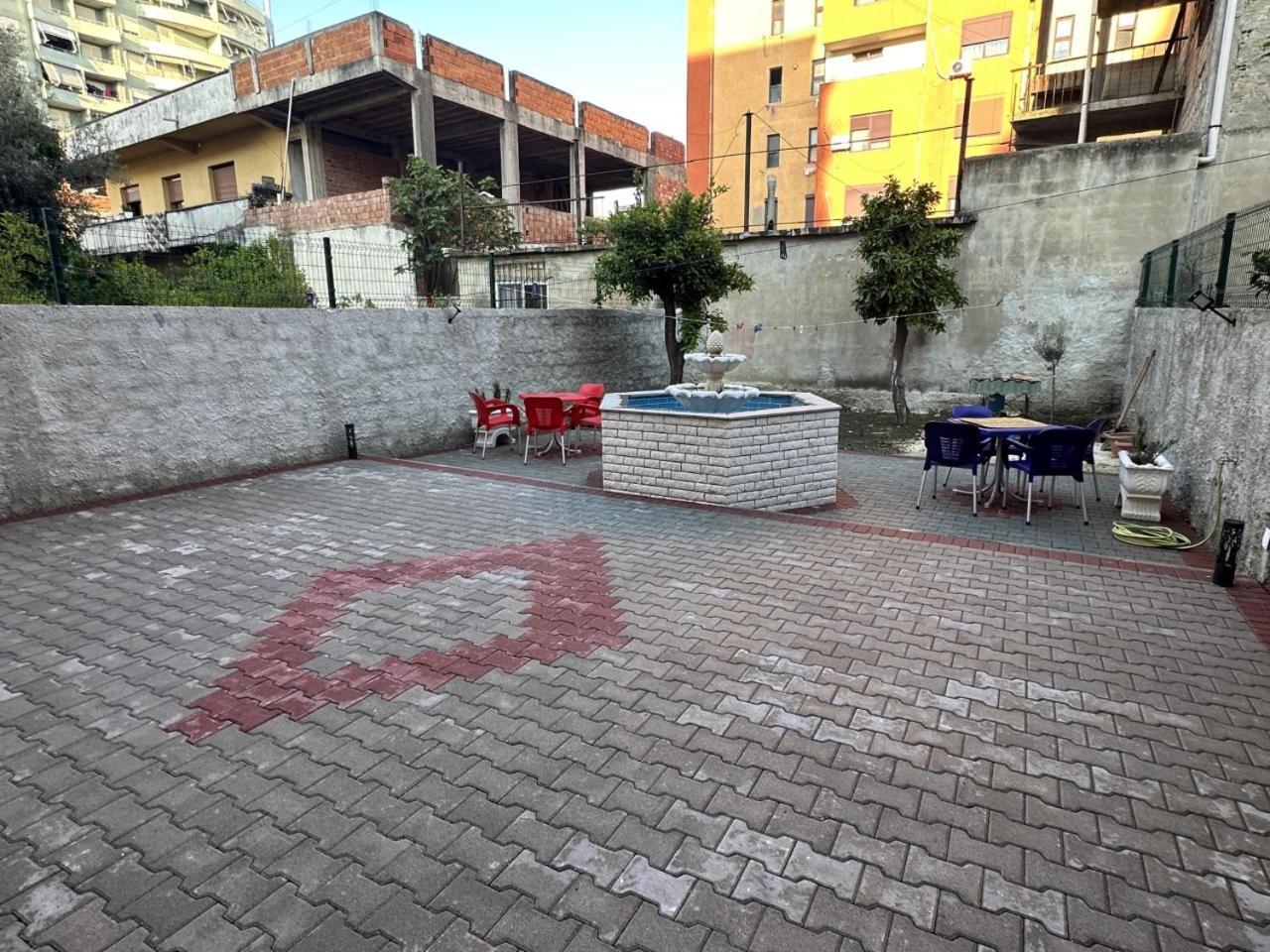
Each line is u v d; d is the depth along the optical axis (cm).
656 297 1390
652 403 811
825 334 1324
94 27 4750
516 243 1566
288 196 1659
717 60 2895
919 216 1116
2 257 757
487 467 865
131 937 194
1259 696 326
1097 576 484
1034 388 1054
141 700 320
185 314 714
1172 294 865
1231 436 538
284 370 809
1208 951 192
